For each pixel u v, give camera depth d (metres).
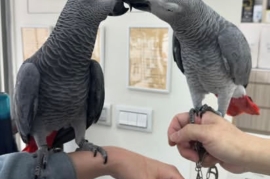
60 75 0.55
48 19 1.17
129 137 1.15
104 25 1.09
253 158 0.54
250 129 0.90
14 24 1.22
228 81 0.65
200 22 0.59
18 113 0.56
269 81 0.85
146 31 1.04
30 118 0.56
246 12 0.86
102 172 0.57
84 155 0.56
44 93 0.56
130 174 0.56
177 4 0.55
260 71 0.86
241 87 0.69
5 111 0.73
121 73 1.11
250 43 0.86
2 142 0.73
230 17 0.89
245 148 0.54
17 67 1.24
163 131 1.09
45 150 0.56
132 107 1.12
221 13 0.90
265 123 0.88
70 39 0.53
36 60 0.56
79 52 0.54
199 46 0.62
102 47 1.11
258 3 0.84
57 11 1.14
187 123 0.63
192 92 0.69
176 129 0.64
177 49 0.70
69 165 0.53
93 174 0.56
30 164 0.52
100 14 0.53
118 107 1.14
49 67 0.54
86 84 0.58
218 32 0.62
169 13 0.56
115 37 1.09
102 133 1.19
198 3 0.58
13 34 1.23
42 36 1.18
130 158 0.57
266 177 0.92
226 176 0.98
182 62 0.69
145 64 1.06
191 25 0.59
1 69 1.17
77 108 0.58
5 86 1.17
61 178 0.52
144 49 1.06
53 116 0.58
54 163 0.53
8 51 1.19
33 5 1.18
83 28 0.53
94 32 0.54
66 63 0.54
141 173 0.56
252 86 0.87
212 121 0.59
